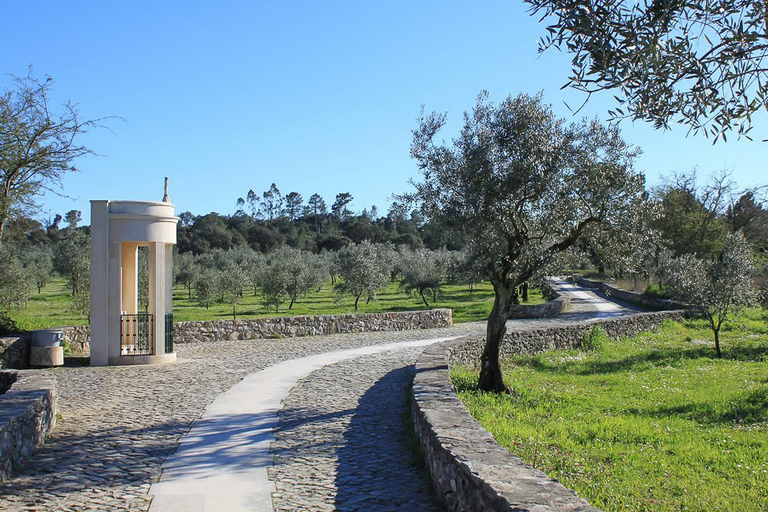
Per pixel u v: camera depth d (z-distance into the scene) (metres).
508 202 12.88
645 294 43.03
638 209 12.59
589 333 25.47
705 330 29.73
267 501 6.33
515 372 18.03
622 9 5.79
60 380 14.68
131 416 10.66
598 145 12.63
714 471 8.43
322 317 26.14
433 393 9.32
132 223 17.55
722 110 5.89
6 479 7.04
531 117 12.65
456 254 49.56
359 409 11.22
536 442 9.09
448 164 13.21
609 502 6.76
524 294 44.22
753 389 15.08
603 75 5.91
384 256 60.25
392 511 6.01
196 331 23.05
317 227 137.62
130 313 19.94
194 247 94.62
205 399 12.27
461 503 5.49
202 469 7.50
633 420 11.46
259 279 53.28
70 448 8.48
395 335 25.77
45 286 63.47
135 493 6.58
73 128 18.81
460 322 32.69
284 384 14.05
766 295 26.11
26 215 19.72
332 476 7.20
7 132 17.83
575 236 13.12
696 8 5.64
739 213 50.84
